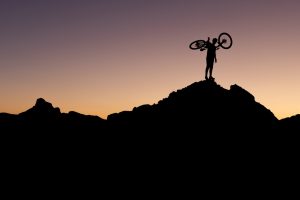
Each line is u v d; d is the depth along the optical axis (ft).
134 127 117.80
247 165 89.30
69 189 91.25
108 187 88.07
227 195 78.79
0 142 135.95
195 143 97.96
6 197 87.86
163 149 98.78
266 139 102.01
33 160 116.88
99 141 122.42
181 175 86.53
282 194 79.71
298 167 92.12
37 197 87.92
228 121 105.81
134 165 95.30
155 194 80.79
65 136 140.36
